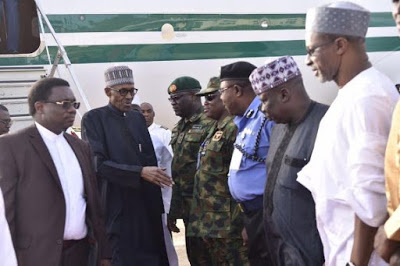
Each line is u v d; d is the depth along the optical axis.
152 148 4.48
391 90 2.20
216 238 3.74
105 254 3.39
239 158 3.31
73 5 8.02
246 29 8.87
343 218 2.24
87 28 8.09
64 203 3.12
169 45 8.52
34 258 3.02
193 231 3.84
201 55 8.67
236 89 3.38
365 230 2.10
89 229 3.32
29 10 6.83
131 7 8.31
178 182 4.49
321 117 2.63
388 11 9.52
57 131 3.25
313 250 2.58
